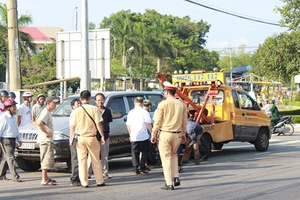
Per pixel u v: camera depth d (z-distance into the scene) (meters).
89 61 16.83
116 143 13.38
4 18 46.81
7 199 9.34
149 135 12.54
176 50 71.75
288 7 40.56
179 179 11.04
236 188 10.41
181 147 13.62
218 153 17.69
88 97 10.74
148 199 9.30
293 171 12.84
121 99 13.90
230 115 16.61
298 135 26.05
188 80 16.69
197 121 15.40
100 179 10.75
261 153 17.45
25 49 50.22
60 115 13.46
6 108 11.37
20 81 17.03
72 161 10.83
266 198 9.33
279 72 47.25
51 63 65.56
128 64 65.44
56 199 9.32
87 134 10.48
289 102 60.62
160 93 15.22
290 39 44.94
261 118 17.78
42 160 10.94
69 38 17.41
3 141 11.38
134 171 12.74
